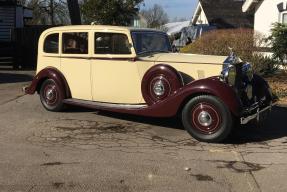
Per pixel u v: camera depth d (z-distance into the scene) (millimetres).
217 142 7734
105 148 7402
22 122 9094
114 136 8117
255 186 5875
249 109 7801
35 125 8844
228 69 7715
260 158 6965
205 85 7637
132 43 8680
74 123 9008
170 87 8156
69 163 6660
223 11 39438
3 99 11789
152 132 8391
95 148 7402
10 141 7762
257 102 8211
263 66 13969
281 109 10414
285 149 7441
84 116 9586
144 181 6012
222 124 7625
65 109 9977
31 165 6570
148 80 8328
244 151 7312
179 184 5922
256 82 8555
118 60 8812
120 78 8844
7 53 21594
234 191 5727
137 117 9508
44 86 10016
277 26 14562
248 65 8289
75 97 9594
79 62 9352
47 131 8414
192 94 7770
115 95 8977
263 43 14219
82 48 9289
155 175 6223
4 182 5938
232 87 7668
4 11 25250
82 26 9281
